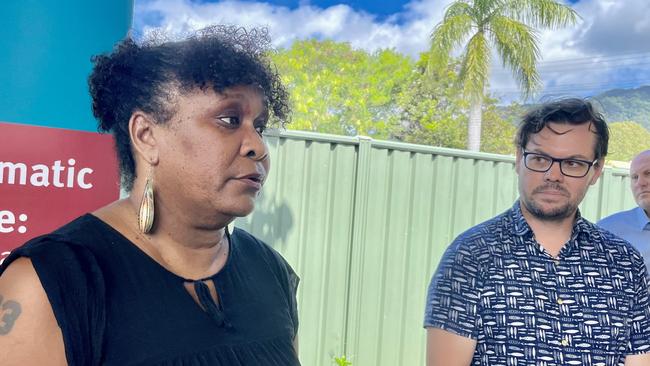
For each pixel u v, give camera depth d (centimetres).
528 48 1712
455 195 514
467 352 225
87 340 113
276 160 456
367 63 2341
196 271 133
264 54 137
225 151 125
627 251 238
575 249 234
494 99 2248
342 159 477
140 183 129
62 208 191
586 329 226
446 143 2225
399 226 496
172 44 126
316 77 2302
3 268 115
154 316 121
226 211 127
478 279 228
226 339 129
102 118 133
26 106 186
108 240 123
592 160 232
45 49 187
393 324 497
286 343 144
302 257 467
